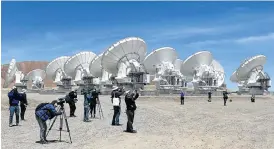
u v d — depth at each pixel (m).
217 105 57.62
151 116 33.81
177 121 30.78
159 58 87.31
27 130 21.80
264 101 73.19
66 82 108.00
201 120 32.38
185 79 99.00
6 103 43.31
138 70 74.00
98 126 24.42
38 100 53.16
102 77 97.56
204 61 94.38
